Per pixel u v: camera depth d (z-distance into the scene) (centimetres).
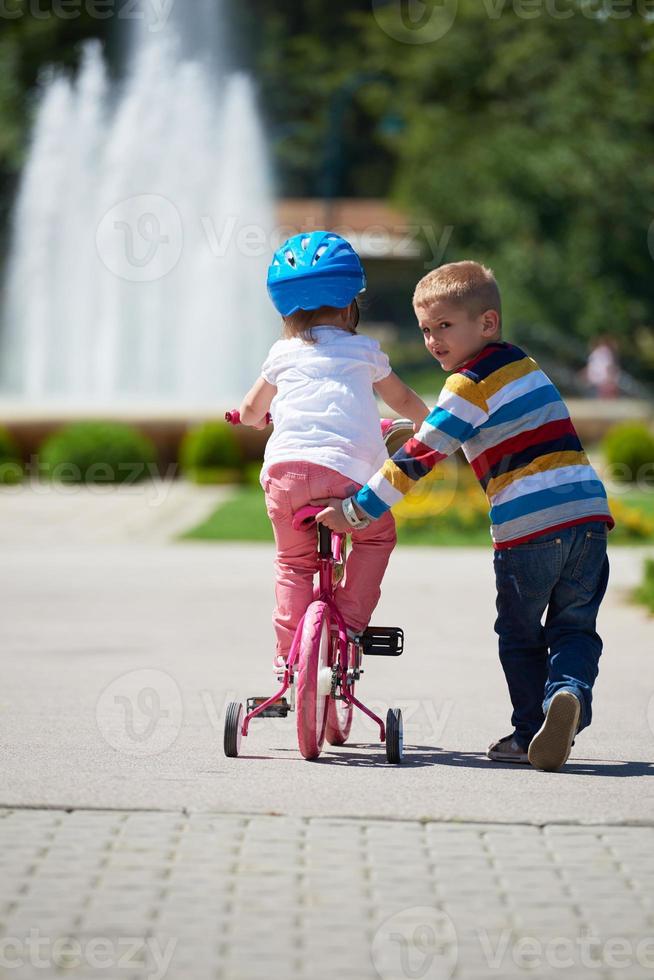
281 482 1517
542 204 10500
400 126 11225
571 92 10550
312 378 1537
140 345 9119
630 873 1126
